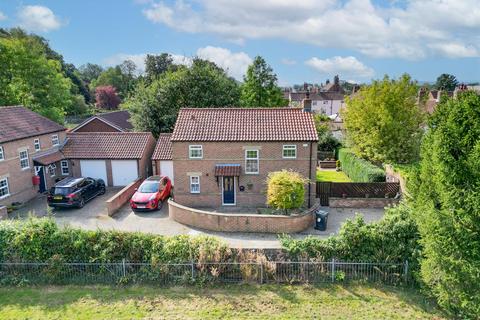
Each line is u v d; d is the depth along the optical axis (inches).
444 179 422.3
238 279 524.4
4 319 430.9
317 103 3398.1
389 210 569.3
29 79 1584.6
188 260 521.7
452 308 438.3
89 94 3961.6
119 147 1159.0
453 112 429.7
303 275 522.9
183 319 433.1
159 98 1438.2
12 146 935.7
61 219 839.1
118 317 436.5
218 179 907.4
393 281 511.8
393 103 1110.4
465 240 413.7
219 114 964.6
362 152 1227.9
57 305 462.3
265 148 882.1
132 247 531.2
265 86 1888.5
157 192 909.8
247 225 750.5
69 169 1143.6
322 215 759.1
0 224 557.9
